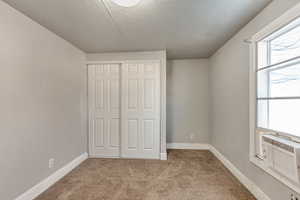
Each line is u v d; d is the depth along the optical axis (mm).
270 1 1692
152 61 3379
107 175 2639
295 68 1528
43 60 2236
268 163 1662
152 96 3391
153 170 2822
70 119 2891
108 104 3492
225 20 2102
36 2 1684
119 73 3479
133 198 2023
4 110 1691
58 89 2557
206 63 4094
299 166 1298
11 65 1767
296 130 1515
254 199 1976
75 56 3078
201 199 1996
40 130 2172
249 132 2154
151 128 3400
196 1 1690
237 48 2486
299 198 1381
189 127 4148
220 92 3236
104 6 1770
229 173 2697
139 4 1733
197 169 2859
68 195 2088
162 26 2279
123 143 3436
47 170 2287
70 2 1688
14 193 1794
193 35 2600
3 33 1678
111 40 2801
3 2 1675
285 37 1670
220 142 3270
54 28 2303
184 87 4156
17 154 1833
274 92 1819
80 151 3230
